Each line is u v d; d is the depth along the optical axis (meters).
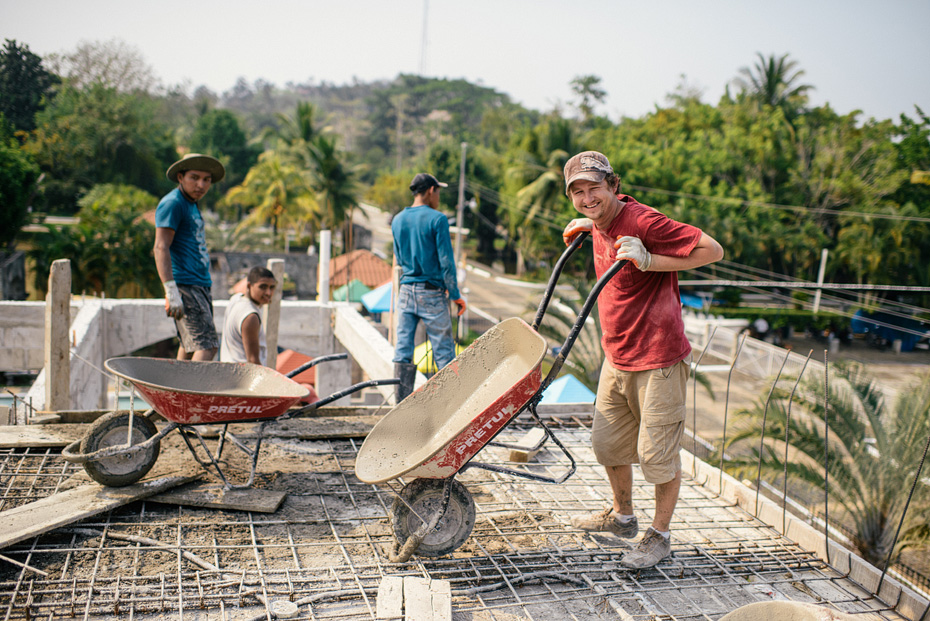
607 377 3.35
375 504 3.58
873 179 39.69
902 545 8.55
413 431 3.24
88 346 7.54
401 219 4.89
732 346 21.27
